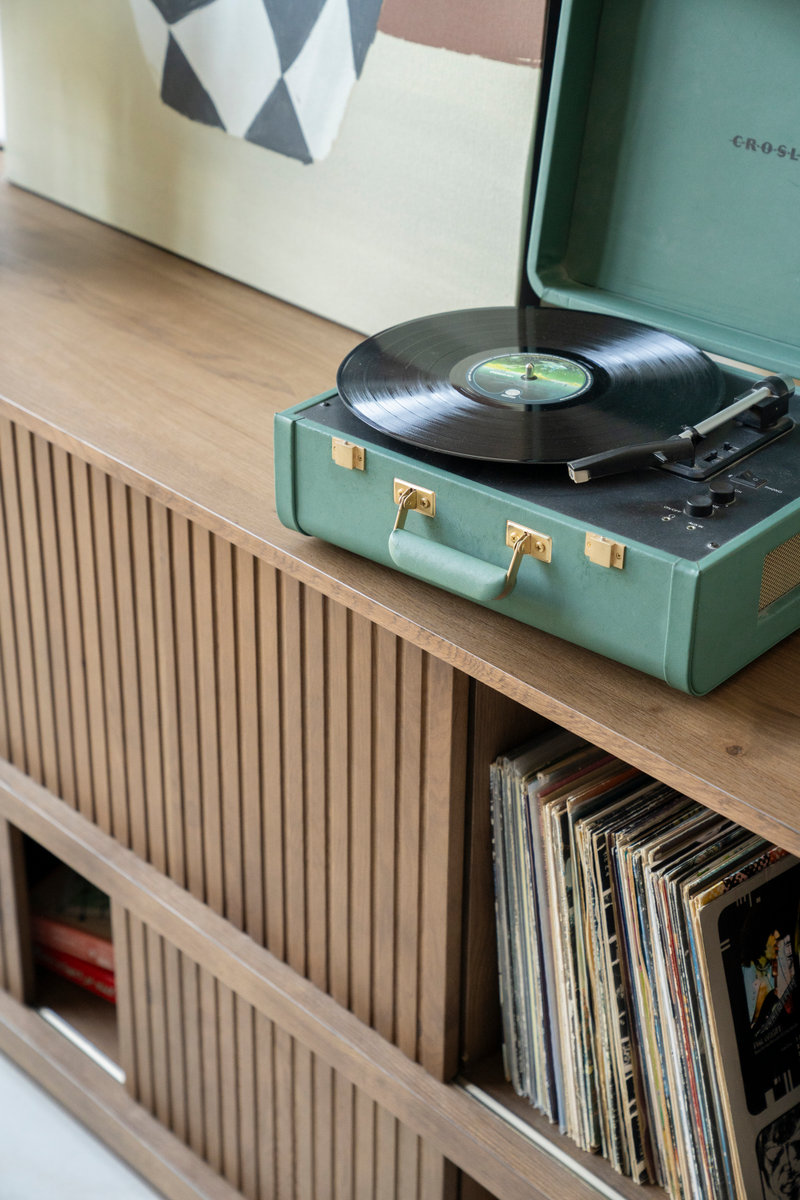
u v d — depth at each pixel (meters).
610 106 0.97
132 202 1.47
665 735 0.71
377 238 1.21
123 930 1.37
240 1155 1.37
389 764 0.97
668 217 0.97
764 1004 0.88
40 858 1.70
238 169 1.32
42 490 1.19
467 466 0.79
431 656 0.89
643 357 0.90
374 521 0.83
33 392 1.12
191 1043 1.36
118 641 1.20
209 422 1.08
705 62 0.91
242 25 1.24
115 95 1.42
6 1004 1.59
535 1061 1.02
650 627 0.71
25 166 1.61
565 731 0.99
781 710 0.74
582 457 0.76
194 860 1.25
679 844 0.87
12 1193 1.47
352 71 1.16
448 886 0.98
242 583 1.03
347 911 1.09
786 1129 0.91
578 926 0.93
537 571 0.75
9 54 1.54
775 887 0.87
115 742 1.27
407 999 1.07
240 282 1.38
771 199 0.91
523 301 1.12
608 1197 0.96
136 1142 1.45
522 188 1.07
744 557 0.70
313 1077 1.21
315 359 1.21
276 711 1.06
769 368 0.93
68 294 1.33
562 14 0.91
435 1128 1.05
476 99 1.07
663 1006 0.88
